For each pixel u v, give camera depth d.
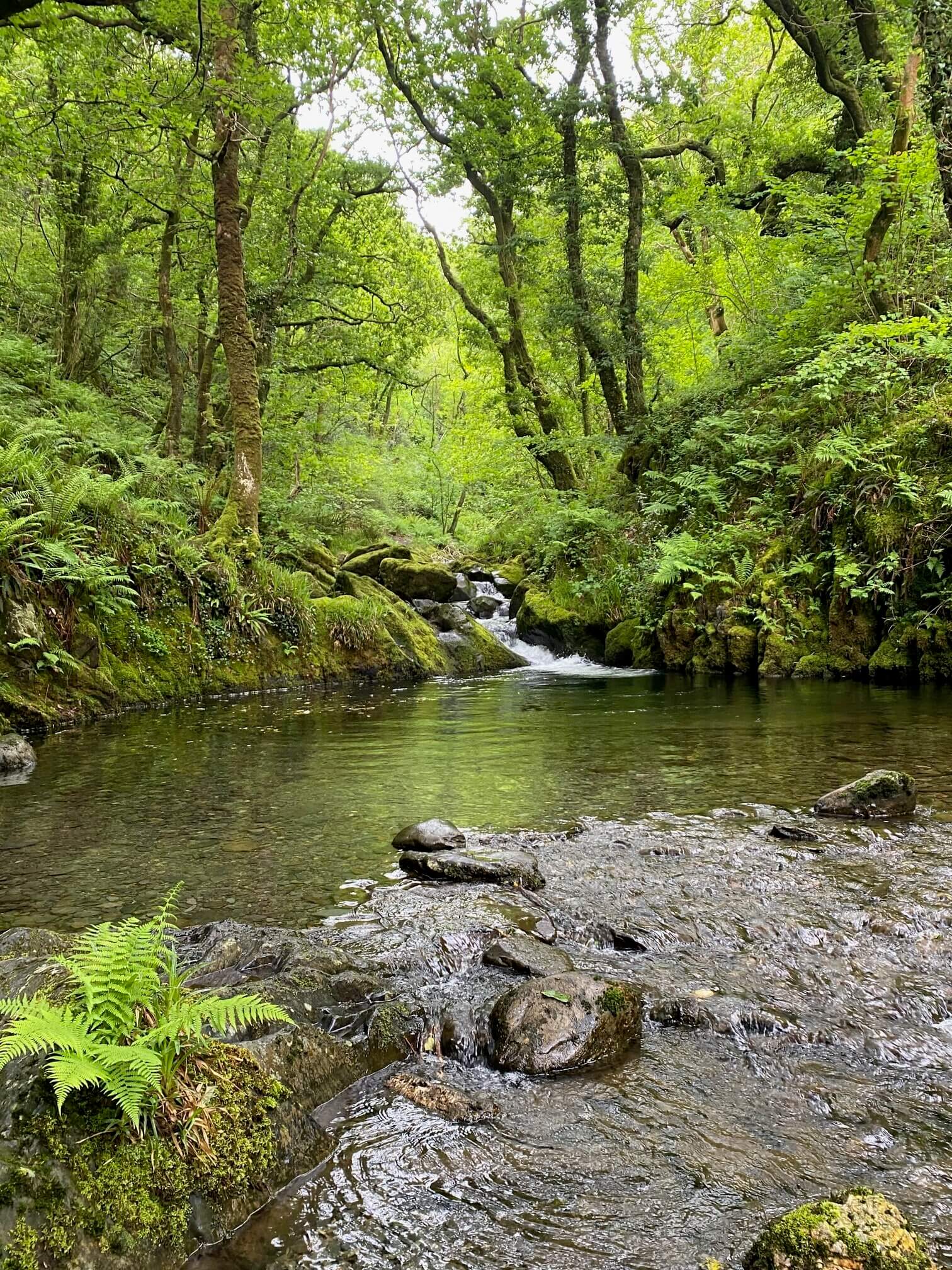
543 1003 2.67
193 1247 1.76
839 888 3.77
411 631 15.09
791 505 13.26
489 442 23.34
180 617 11.33
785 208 16.95
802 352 13.98
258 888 3.94
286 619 12.95
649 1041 2.67
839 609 11.60
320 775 6.39
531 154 18.30
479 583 22.53
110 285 20.28
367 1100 2.34
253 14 14.67
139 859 4.38
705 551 13.88
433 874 4.06
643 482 17.80
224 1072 2.11
